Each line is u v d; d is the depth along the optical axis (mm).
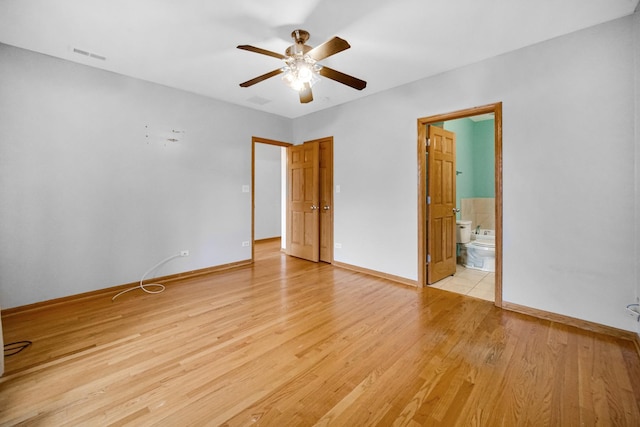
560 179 2365
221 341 2086
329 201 4426
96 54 2686
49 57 2703
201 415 1388
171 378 1666
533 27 2215
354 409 1428
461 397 1512
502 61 2625
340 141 4168
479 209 5051
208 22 2174
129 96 3201
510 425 1327
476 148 5059
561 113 2344
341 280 3598
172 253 3617
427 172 3395
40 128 2678
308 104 4180
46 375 1688
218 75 3172
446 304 2799
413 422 1347
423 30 2262
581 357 1876
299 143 4887
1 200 2510
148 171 3379
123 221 3207
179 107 3609
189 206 3758
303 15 2078
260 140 4523
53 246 2768
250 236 4465
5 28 2252
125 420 1354
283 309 2676
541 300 2484
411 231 3371
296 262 4594
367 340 2104
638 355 1888
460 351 1956
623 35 2082
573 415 1387
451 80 2957
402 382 1634
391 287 3326
